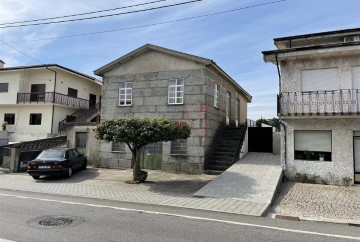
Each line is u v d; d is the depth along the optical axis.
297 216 7.64
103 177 14.58
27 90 28.47
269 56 13.25
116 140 11.91
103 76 18.58
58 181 13.56
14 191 11.02
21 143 17.34
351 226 6.84
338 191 10.73
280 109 13.22
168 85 16.58
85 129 19.23
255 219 7.20
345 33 14.48
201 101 15.66
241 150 16.66
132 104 17.45
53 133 27.20
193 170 15.38
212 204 8.75
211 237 5.56
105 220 6.70
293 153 13.14
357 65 12.41
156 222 6.61
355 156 12.24
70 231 5.75
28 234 5.52
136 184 12.53
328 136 12.72
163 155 16.22
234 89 22.78
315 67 13.05
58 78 28.11
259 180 11.59
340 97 12.41
